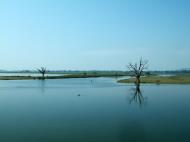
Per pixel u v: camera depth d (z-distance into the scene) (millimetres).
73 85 100750
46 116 35844
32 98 57844
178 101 51250
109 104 47562
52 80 146875
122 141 23438
